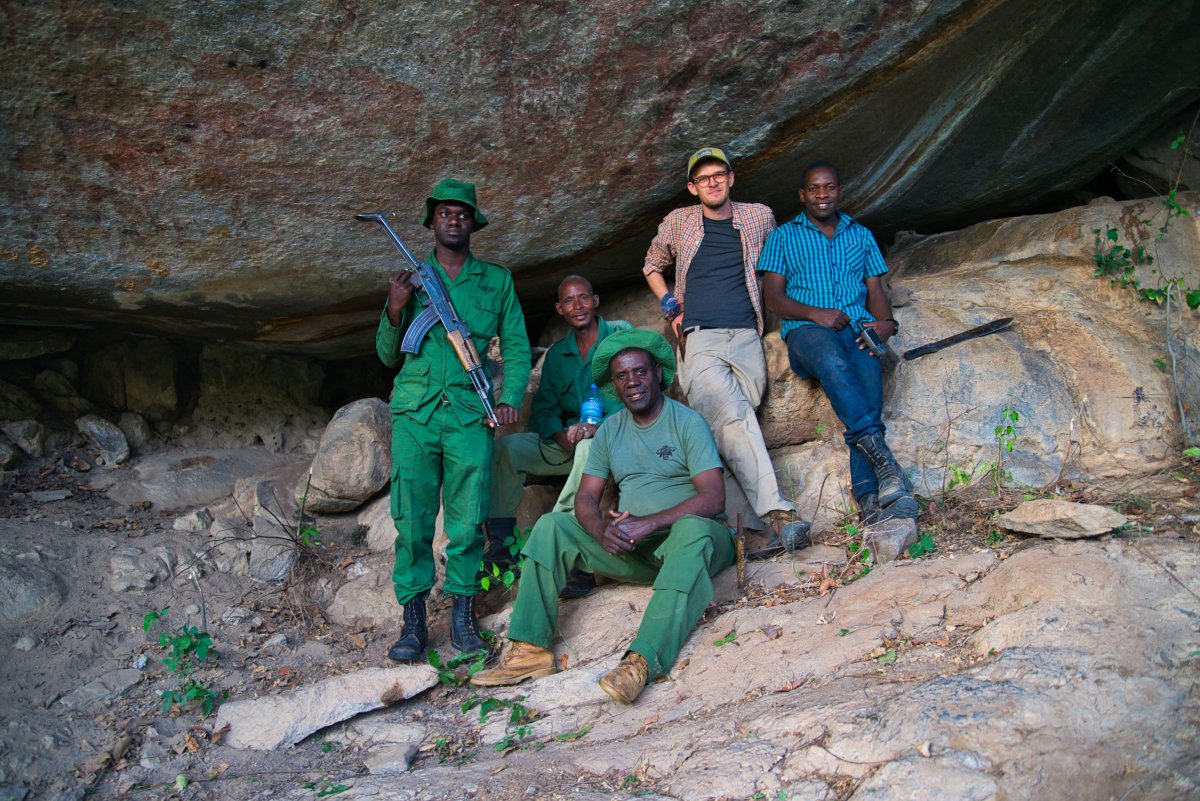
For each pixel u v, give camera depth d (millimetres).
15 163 3639
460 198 3836
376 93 3730
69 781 3203
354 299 4961
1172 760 2559
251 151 3834
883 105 4418
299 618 4293
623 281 5797
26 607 3893
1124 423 4215
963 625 3172
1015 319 4637
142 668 3779
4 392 5203
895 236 5688
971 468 4285
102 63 3334
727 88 4152
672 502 3861
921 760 2516
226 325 5031
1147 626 2861
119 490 5027
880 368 4262
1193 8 4102
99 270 4258
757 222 4547
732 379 4402
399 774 3168
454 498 3922
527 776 2977
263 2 3268
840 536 4145
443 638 4082
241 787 3203
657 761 2910
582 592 4160
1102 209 4707
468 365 3834
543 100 3979
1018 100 4535
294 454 5707
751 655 3354
